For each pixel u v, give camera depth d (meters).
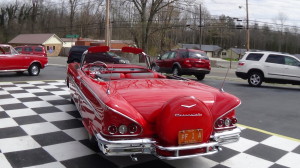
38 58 12.31
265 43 77.19
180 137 3.01
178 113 2.98
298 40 75.06
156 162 3.75
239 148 4.32
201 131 3.08
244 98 8.66
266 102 8.12
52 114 5.79
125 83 3.93
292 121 6.02
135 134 3.03
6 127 4.93
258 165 3.75
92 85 3.77
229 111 3.36
